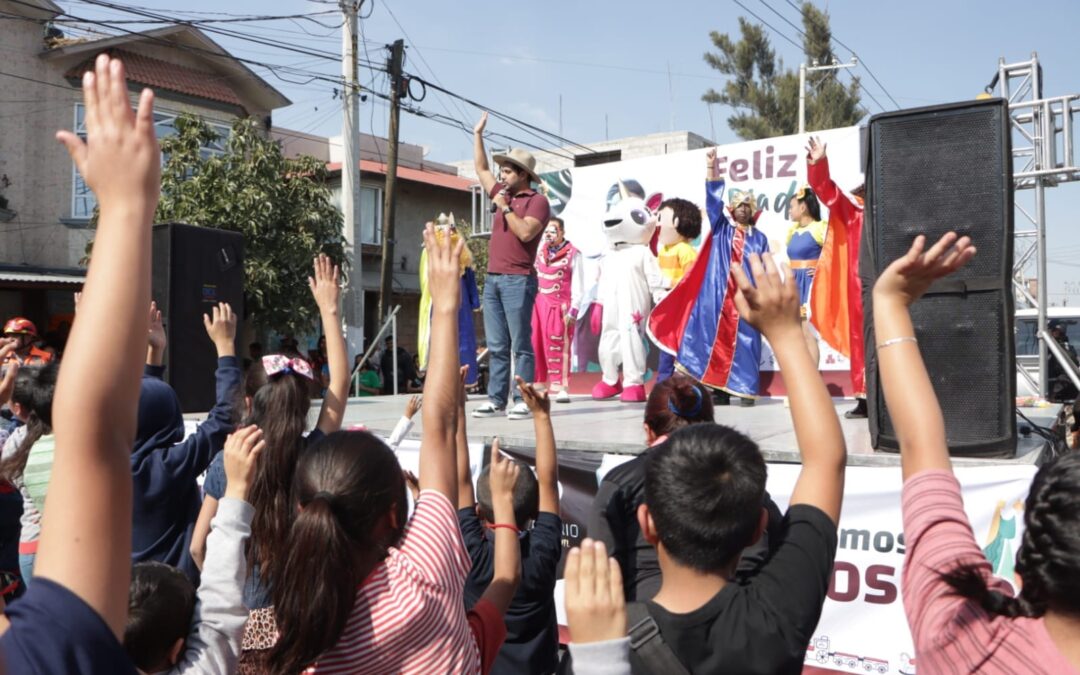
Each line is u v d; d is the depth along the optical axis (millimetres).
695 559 1527
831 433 1647
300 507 1756
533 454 4703
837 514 1620
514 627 2693
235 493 1997
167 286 5570
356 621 1620
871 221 3943
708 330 6570
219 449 3072
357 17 13562
